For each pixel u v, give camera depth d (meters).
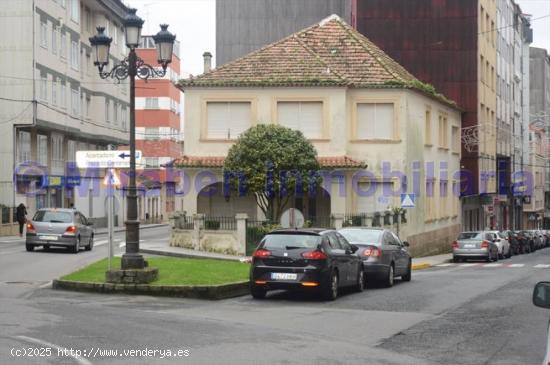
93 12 60.69
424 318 14.48
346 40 39.81
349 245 19.67
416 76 49.75
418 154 39.31
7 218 44.50
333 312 15.38
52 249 32.16
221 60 66.44
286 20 66.31
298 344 11.27
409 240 37.94
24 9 46.28
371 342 11.70
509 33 69.88
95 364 9.31
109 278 18.06
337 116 35.91
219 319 13.97
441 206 45.75
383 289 21.11
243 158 32.12
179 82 36.00
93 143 60.59
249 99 36.03
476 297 18.42
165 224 75.44
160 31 19.42
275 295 18.84
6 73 46.25
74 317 13.44
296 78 35.94
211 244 30.48
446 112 46.31
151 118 85.31
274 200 34.41
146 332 11.91
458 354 10.73
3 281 20.14
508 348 11.22
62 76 52.31
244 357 10.08
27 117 46.09
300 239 17.72
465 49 49.72
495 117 60.25
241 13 66.50
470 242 38.66
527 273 28.25
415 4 49.56
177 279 18.58
